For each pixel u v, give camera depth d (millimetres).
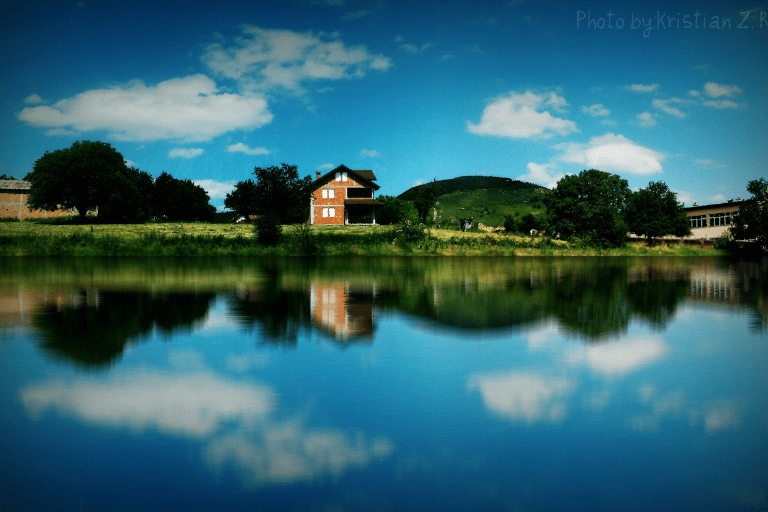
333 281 19484
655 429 5086
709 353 8273
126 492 3889
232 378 6680
